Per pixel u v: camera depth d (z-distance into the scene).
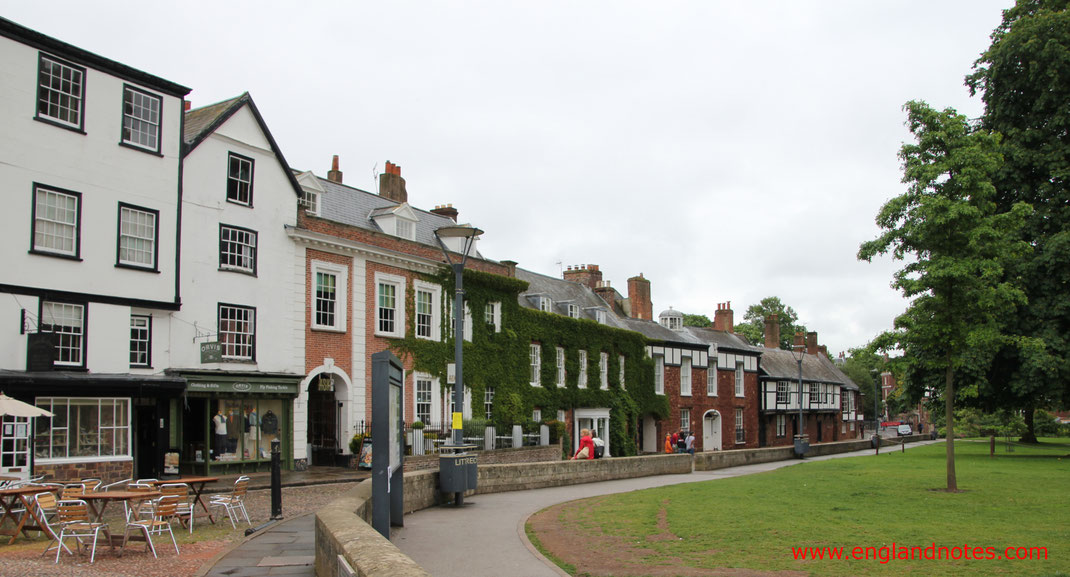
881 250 17.69
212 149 21.81
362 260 26.02
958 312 17.14
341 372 24.83
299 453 23.27
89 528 10.14
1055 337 27.95
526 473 20.17
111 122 19.45
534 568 9.63
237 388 21.20
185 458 20.94
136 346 19.75
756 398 56.44
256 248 22.72
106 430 18.34
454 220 35.28
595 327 39.84
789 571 9.01
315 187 25.50
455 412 16.48
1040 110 29.48
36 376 16.64
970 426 66.19
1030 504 14.73
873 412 85.31
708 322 81.38
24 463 16.67
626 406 41.81
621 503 16.09
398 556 6.05
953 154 16.67
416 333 28.02
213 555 10.19
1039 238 29.39
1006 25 32.22
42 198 17.98
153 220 20.20
